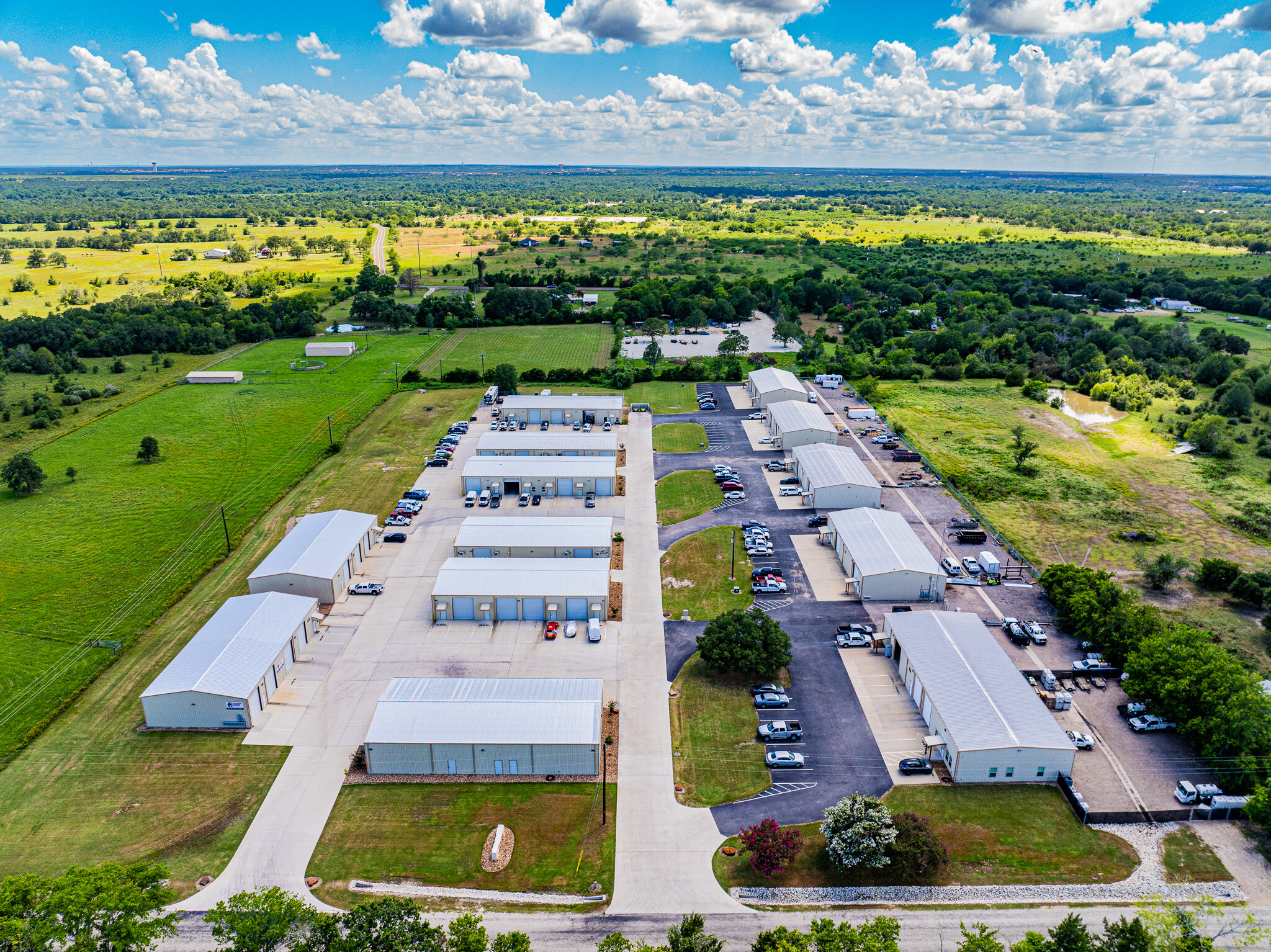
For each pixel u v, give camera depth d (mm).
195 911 56219
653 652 86250
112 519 117938
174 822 64125
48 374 195500
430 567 103812
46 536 112812
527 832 63281
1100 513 120750
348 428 156375
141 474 134375
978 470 136625
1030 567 103875
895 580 95000
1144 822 64188
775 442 148750
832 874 59625
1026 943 49125
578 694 73750
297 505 122188
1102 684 80250
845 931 49344
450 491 126812
